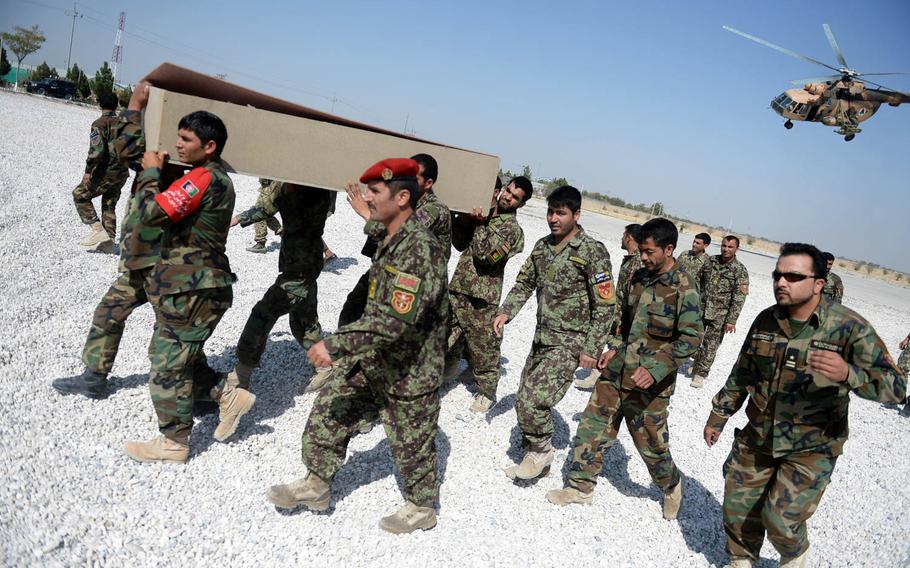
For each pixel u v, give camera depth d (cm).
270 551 329
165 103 354
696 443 605
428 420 340
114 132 816
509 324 927
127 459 377
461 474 445
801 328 330
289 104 396
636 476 501
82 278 711
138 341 552
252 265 939
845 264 5391
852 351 318
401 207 320
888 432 775
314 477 345
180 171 411
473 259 525
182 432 380
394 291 305
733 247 777
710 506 476
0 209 923
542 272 444
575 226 438
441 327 334
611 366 416
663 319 393
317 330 527
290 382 534
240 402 399
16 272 668
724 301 783
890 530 486
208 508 354
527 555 367
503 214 524
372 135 419
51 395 425
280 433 450
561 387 423
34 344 502
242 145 385
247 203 1494
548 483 457
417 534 364
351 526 362
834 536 462
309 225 476
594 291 419
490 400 557
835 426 331
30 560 276
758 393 350
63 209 1051
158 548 314
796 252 319
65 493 332
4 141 1650
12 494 316
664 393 400
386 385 333
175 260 362
